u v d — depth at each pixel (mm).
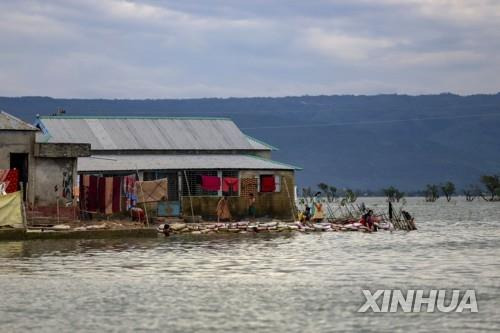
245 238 191625
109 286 112688
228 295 105438
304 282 116250
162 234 198500
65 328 86750
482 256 150750
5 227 178625
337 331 85688
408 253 156375
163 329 86438
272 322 89562
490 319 90875
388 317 92062
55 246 167875
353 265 136000
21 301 101062
